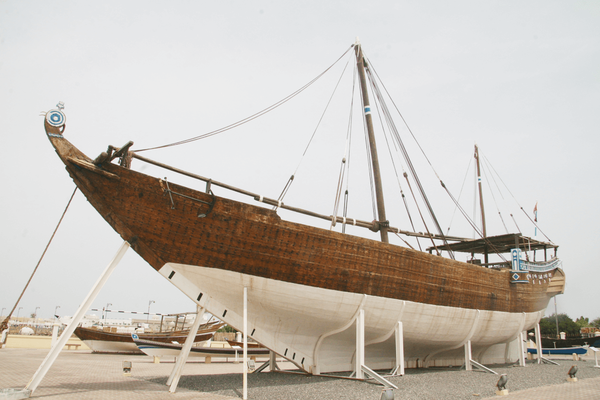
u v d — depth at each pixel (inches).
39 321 2465.6
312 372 576.1
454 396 439.5
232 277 482.6
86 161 424.2
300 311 528.4
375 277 575.8
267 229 488.4
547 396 442.3
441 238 944.3
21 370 623.8
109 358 1040.2
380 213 807.7
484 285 759.7
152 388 454.0
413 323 639.1
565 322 2512.3
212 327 1282.0
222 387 470.0
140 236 444.5
